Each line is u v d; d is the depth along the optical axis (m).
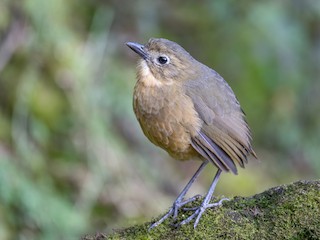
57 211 11.70
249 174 14.73
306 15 16.05
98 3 14.88
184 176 14.34
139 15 15.47
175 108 8.54
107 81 13.31
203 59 15.81
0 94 12.77
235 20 15.87
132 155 13.44
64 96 13.07
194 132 8.48
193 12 16.19
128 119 13.59
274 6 15.76
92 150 12.80
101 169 12.77
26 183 11.55
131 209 12.72
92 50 13.55
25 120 12.56
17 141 12.30
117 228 8.04
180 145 8.59
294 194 7.36
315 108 16.19
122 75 13.51
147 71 8.95
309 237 7.01
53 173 12.49
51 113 12.88
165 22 16.02
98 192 12.55
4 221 11.19
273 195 7.50
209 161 8.66
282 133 15.84
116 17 15.23
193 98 8.67
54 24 13.05
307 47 16.14
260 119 15.95
